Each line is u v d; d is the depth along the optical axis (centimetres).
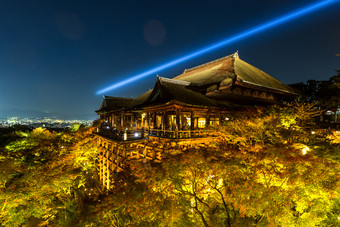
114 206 779
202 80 2488
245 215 741
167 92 1767
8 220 834
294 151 796
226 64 2717
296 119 1778
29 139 2238
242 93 2247
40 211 957
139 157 1772
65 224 1097
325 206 708
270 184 775
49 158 1864
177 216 656
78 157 2153
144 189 765
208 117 1905
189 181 845
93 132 2672
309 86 3253
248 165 810
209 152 954
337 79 2556
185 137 1534
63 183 1174
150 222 646
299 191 667
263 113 1741
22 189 920
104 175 2025
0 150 1827
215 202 836
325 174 663
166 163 848
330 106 2838
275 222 606
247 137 1288
